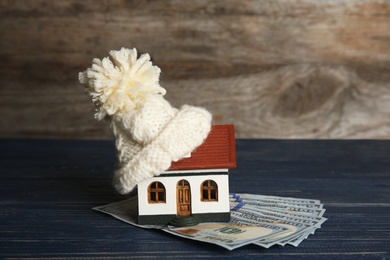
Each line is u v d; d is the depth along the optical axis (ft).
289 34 3.58
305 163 3.05
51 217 2.29
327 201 2.45
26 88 3.66
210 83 3.61
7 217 2.29
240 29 3.58
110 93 2.06
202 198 2.12
